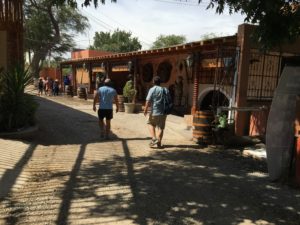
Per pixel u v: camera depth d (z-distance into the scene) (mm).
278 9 5117
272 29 5379
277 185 6156
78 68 29625
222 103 12148
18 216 4449
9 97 8898
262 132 10305
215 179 6387
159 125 8875
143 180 6141
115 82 24609
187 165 7320
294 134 6219
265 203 5242
